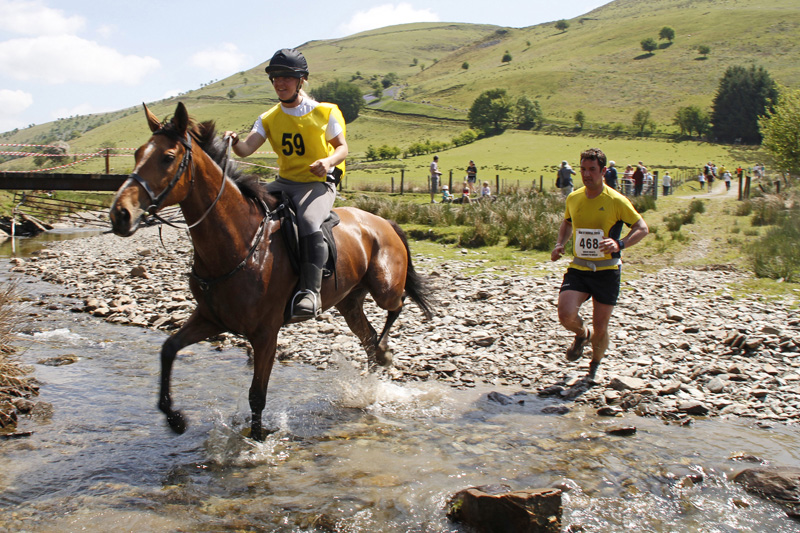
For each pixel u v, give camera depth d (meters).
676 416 5.37
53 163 87.19
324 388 6.13
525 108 136.38
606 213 5.88
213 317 4.49
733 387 6.01
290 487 4.04
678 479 4.12
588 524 3.59
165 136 3.96
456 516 3.63
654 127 122.75
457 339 7.86
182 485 4.05
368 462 4.43
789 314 8.55
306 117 4.93
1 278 12.71
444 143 119.94
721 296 9.84
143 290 11.03
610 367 6.72
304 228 4.80
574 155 97.62
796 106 35.94
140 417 5.28
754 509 3.78
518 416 5.42
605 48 194.12
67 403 5.55
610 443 4.79
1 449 4.54
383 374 6.61
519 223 16.70
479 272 12.47
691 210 18.30
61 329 8.35
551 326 8.35
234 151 4.88
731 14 190.88
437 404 5.73
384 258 5.98
